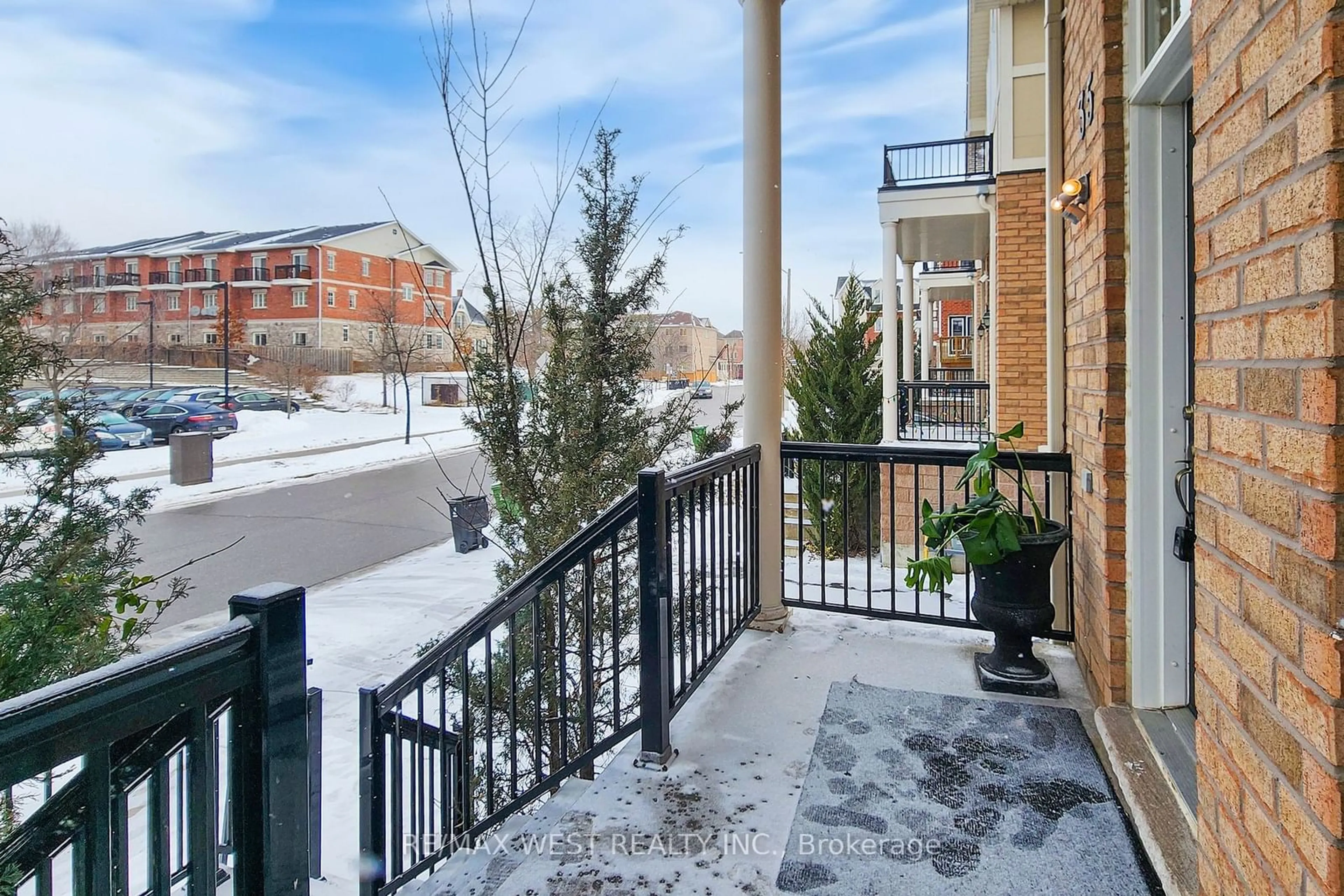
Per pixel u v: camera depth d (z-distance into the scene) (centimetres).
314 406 2688
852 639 329
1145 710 231
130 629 393
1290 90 101
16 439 383
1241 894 121
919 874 176
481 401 470
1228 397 124
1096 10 252
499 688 428
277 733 114
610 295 475
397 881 216
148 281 3809
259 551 916
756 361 337
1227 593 126
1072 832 190
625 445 473
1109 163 240
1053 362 351
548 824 200
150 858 106
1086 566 282
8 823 266
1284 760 105
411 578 808
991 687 275
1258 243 112
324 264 3600
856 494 873
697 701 269
